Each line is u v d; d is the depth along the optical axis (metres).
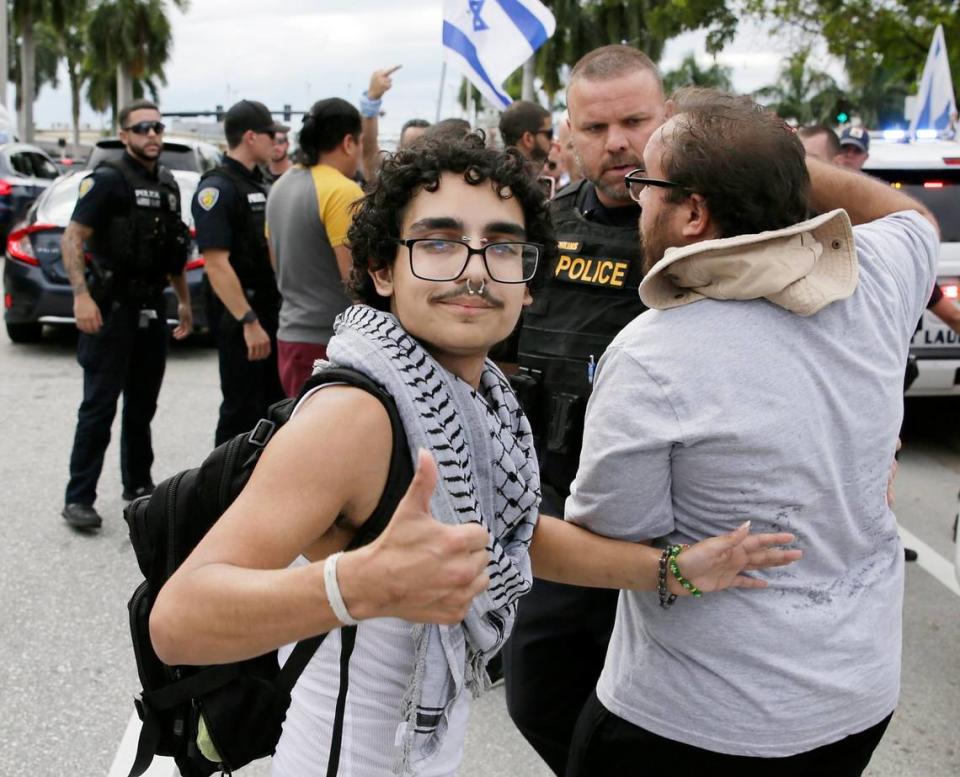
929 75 10.08
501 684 3.51
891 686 1.73
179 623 1.21
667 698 1.68
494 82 4.49
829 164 2.06
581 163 2.57
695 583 1.59
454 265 1.39
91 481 4.67
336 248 4.14
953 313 4.34
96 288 4.52
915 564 4.73
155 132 4.60
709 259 1.54
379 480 1.31
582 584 1.71
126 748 3.01
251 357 4.84
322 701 1.49
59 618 3.82
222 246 4.73
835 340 1.61
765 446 1.55
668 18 20.70
